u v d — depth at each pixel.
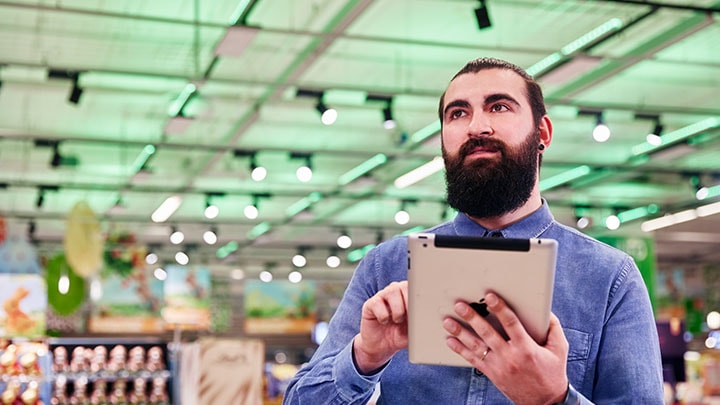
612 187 16.30
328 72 10.73
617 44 9.48
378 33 9.41
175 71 10.60
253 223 19.70
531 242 1.16
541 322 1.18
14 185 15.19
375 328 1.32
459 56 10.07
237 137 12.88
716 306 23.98
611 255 1.48
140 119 12.59
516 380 1.19
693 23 8.66
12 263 11.15
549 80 9.18
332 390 1.40
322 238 22.02
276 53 10.01
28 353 8.04
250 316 19.83
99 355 8.84
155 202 17.67
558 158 14.53
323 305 25.25
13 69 10.55
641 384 1.37
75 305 13.84
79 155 14.20
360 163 14.82
